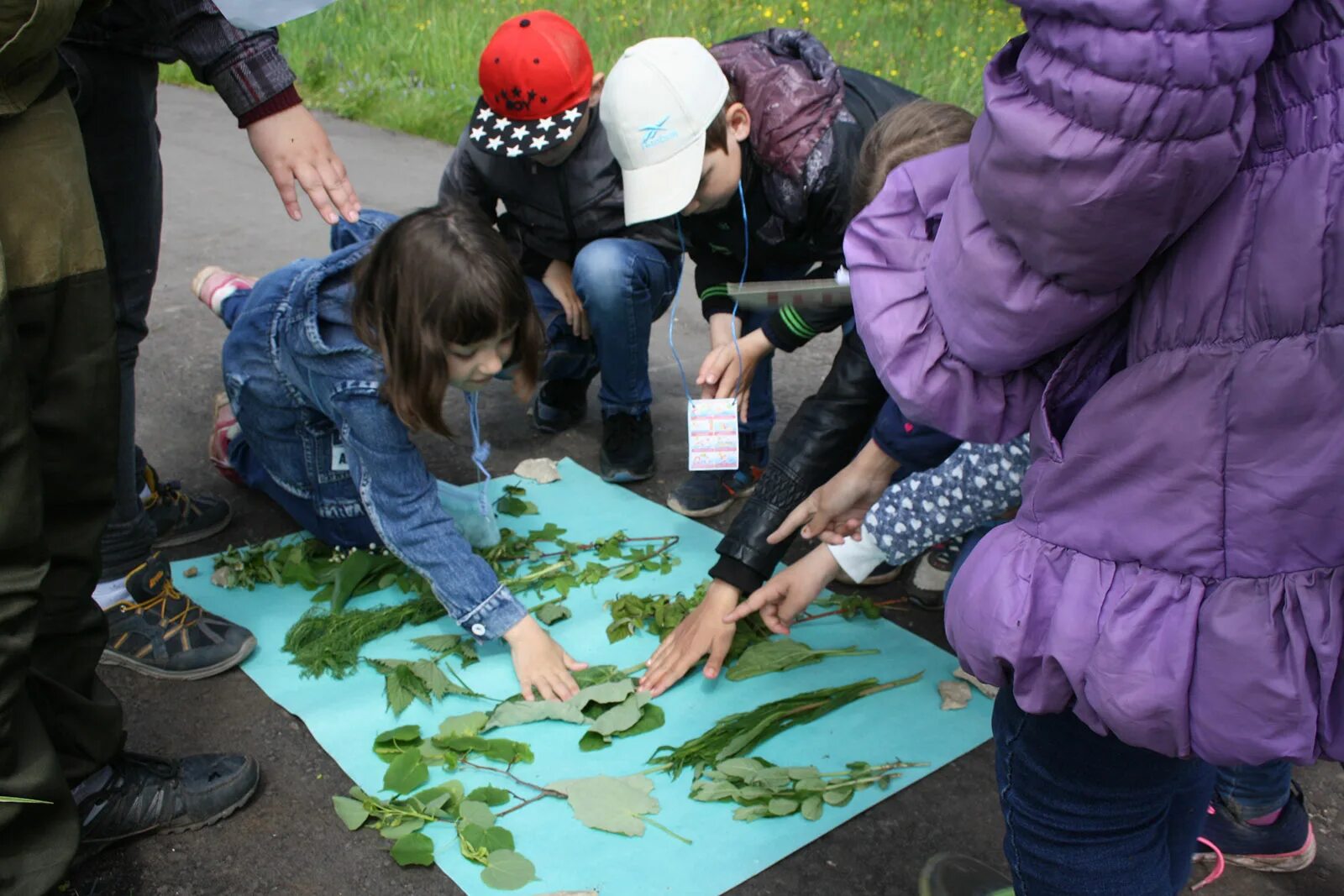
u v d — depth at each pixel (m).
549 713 2.14
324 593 2.52
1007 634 1.23
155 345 3.79
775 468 2.18
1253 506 1.07
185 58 2.10
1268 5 0.91
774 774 1.99
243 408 2.58
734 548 2.17
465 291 1.97
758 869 1.83
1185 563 1.12
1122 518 1.16
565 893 1.75
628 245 2.91
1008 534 1.28
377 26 7.63
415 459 2.26
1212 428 1.08
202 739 2.11
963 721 2.20
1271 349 1.03
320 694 2.23
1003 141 1.05
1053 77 1.00
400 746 2.08
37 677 1.53
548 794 1.98
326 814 1.95
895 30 7.39
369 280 2.08
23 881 1.39
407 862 1.81
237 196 5.47
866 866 1.86
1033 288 1.12
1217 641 1.10
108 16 1.99
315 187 2.19
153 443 3.20
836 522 2.02
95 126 2.05
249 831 1.91
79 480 1.59
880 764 2.07
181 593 2.40
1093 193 1.00
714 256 2.89
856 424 2.17
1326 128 0.97
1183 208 1.01
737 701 2.24
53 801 1.42
